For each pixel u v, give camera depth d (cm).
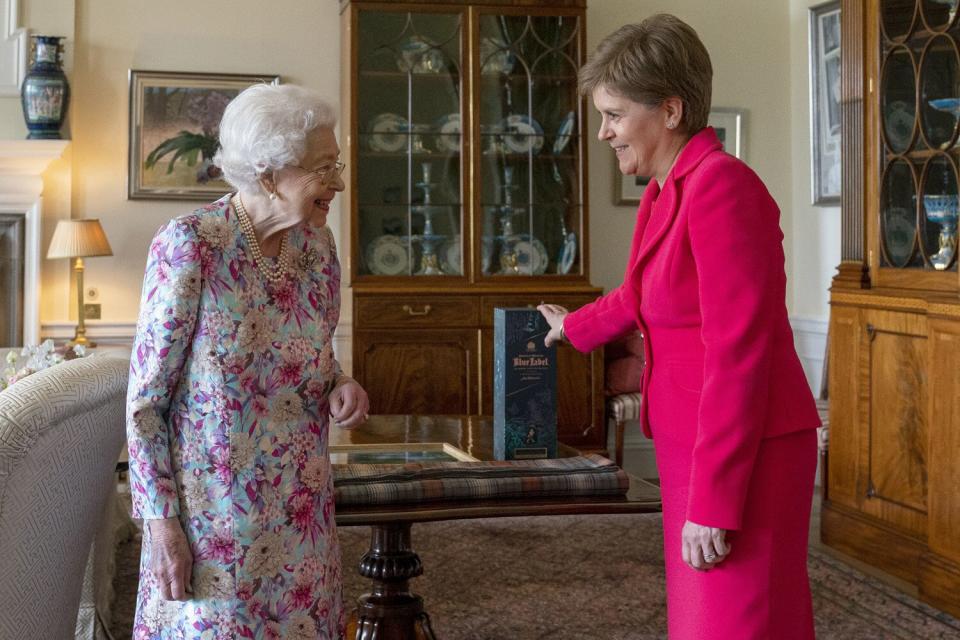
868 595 409
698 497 177
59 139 573
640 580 427
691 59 190
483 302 580
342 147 604
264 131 180
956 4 409
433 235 589
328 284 198
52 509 191
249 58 610
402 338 571
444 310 575
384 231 583
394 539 275
